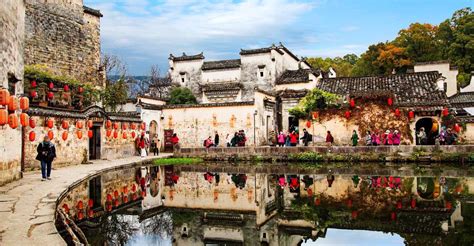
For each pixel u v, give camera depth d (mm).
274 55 40312
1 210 9289
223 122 32875
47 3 30797
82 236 7426
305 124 29609
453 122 27094
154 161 26203
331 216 10844
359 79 35531
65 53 32281
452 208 11312
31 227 7676
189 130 33812
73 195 13344
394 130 27484
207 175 20344
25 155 18375
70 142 21906
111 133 26812
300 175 19781
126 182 17219
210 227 10023
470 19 53000
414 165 22703
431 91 29938
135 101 38844
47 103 23219
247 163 26047
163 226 10094
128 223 10250
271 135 34844
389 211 11203
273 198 13727
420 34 53812
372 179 17516
